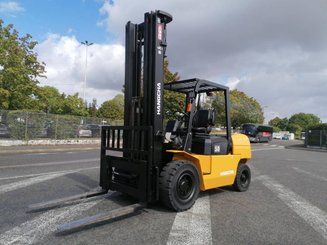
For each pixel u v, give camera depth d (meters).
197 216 5.57
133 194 5.76
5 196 6.59
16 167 10.94
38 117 22.16
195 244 4.25
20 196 6.62
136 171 5.73
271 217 5.69
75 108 52.47
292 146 39.91
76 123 25.33
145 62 6.11
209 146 6.72
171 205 5.61
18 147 19.52
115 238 4.37
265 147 35.56
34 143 21.89
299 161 17.92
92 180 8.60
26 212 5.47
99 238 4.36
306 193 8.06
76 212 5.52
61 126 23.95
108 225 4.93
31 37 27.34
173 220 5.27
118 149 6.14
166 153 6.28
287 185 9.24
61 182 8.26
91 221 4.50
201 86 7.04
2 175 9.17
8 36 26.47
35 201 6.23
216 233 4.73
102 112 69.19
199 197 7.14
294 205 6.66
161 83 5.97
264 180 10.07
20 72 25.75
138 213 5.63
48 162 12.67
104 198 6.53
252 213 5.92
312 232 4.92
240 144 7.92
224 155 7.19
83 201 6.27
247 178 8.20
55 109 51.16
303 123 121.69
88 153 18.06
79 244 4.11
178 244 4.22
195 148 6.71
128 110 6.56
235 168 7.60
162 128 5.90
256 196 7.46
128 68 6.58
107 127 6.55
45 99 28.81
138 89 6.63
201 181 6.37
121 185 6.07
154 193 5.60
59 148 20.64
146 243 4.22
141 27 6.59
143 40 6.56
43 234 4.45
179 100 16.81
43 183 8.07
